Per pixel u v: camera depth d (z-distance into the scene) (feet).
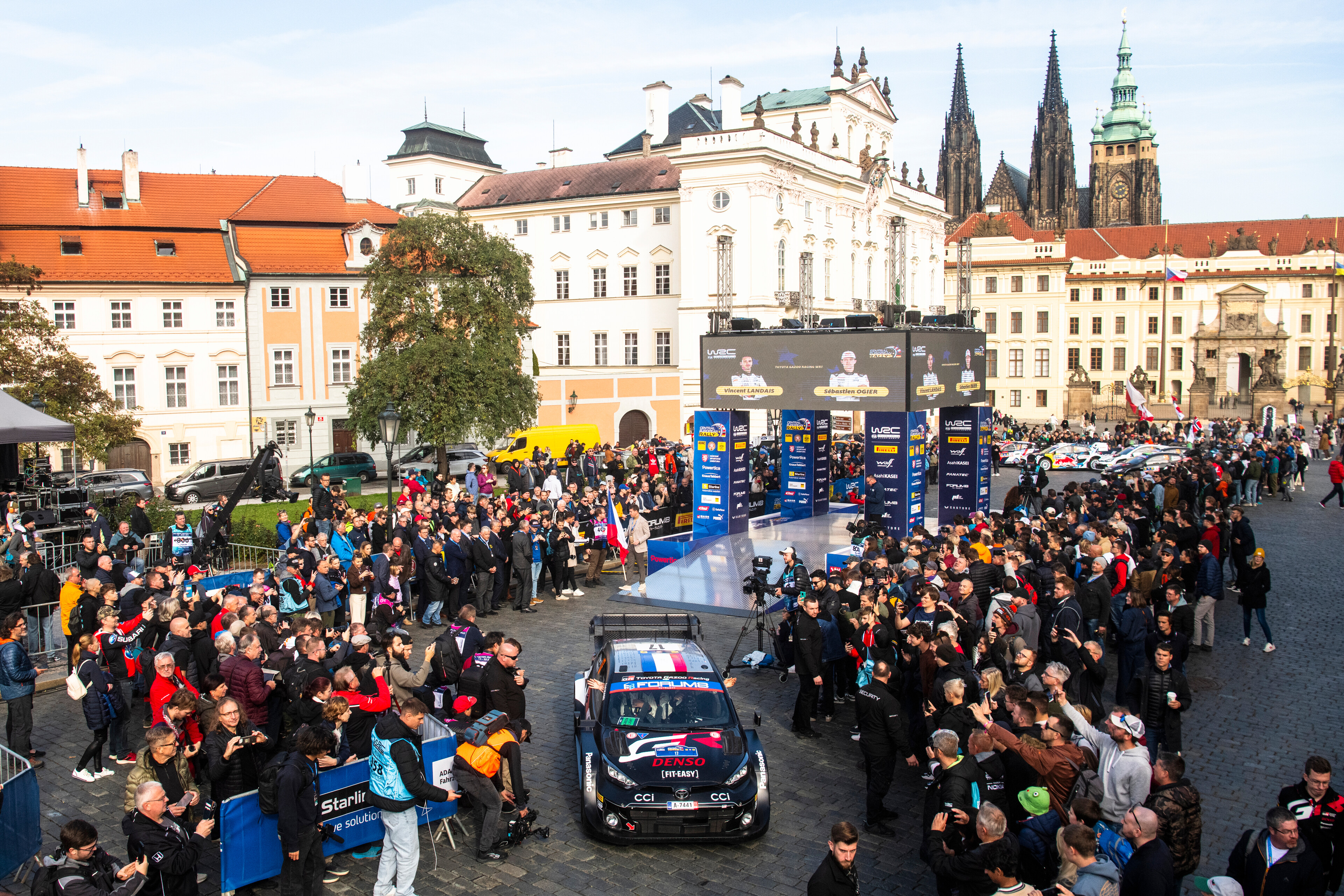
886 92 286.46
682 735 40.86
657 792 38.29
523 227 250.57
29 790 36.63
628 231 235.40
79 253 173.68
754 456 149.07
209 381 180.04
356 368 190.08
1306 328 328.70
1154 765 34.45
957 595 51.21
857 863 37.81
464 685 44.60
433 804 39.88
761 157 201.57
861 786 45.27
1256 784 44.21
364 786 38.29
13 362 120.78
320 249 189.88
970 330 105.19
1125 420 299.58
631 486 111.24
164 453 177.17
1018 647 41.34
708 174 208.13
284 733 40.42
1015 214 354.74
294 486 166.20
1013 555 58.44
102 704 45.52
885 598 53.36
